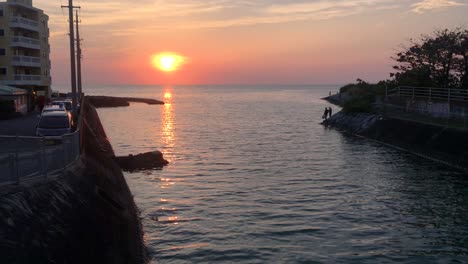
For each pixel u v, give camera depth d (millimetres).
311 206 24844
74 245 12812
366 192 27906
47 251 11469
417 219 22484
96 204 16938
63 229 12922
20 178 13961
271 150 46656
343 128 65750
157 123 80938
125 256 15820
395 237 20016
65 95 106625
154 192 28312
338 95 151000
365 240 19656
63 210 13883
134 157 37156
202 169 36156
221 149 47750
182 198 26797
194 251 18500
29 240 11203
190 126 74812
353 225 21625
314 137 57844
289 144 51281
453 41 56031
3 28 68562
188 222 22188
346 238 19891
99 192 18859
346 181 31047
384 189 28594
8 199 11961
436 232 20641
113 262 14336
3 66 68875
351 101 70625
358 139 55219
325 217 22844
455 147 36844
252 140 55438
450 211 23734
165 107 136000
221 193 27906
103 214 16609
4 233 10672
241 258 17766
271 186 29703
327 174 33625
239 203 25562
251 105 142875
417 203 25281
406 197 26578
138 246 18000
